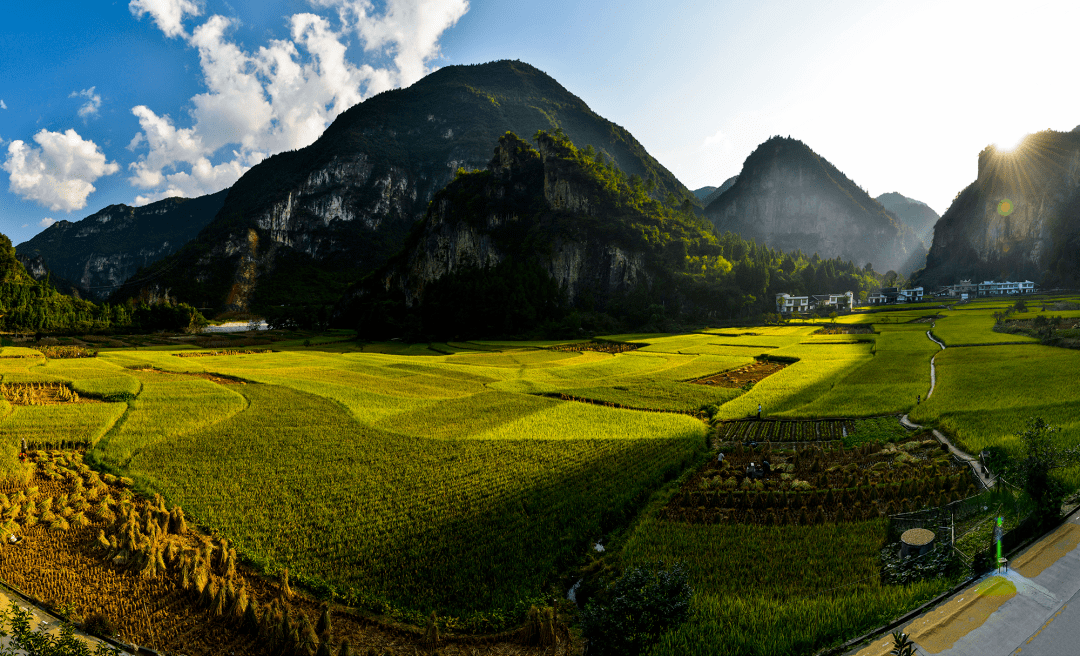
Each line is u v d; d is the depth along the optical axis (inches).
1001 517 989.2
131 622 916.6
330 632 876.6
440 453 1737.2
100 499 1408.7
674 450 1743.4
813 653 739.4
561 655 837.2
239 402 2452.0
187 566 1043.9
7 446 1802.4
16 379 2866.6
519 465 1616.6
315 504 1358.3
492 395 2679.6
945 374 2507.4
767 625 809.5
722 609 872.9
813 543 1095.6
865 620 784.9
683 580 872.9
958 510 1110.4
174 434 1955.0
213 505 1357.0
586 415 2237.9
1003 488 1109.7
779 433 1931.6
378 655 840.3
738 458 1710.1
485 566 1084.5
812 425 1989.4
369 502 1369.3
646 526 1225.4
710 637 794.2
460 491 1430.9
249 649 858.8
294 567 1079.0
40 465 1685.5
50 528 1238.9
